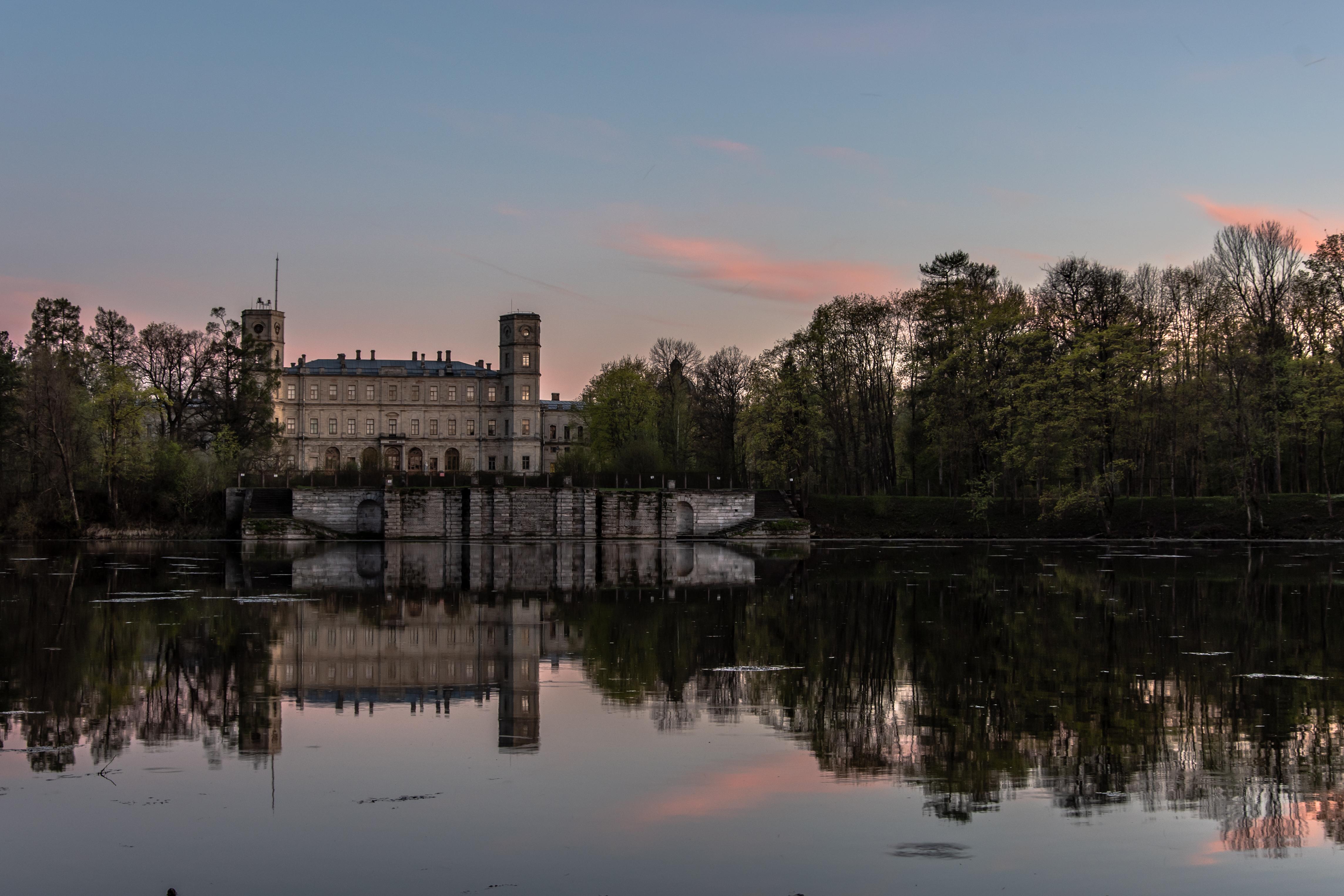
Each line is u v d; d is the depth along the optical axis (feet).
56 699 83.66
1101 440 268.62
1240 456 263.49
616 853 51.44
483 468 586.86
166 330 349.41
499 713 78.89
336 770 64.44
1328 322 265.95
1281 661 98.02
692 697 83.87
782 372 322.14
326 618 129.90
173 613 133.08
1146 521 280.31
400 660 100.58
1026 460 269.44
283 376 563.89
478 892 47.11
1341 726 74.33
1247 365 250.16
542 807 57.72
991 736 71.92
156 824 55.36
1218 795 59.82
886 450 337.11
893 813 56.90
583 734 72.38
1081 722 75.46
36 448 292.61
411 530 314.35
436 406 585.63
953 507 307.37
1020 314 282.77
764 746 69.46
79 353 337.31
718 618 130.11
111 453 301.63
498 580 185.06
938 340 304.30
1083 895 46.96
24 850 52.03
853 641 110.93
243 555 245.65
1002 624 122.01
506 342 581.53
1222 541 263.70
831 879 48.52
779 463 322.34
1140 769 64.44
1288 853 51.52
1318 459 297.12
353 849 51.93
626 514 318.65
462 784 61.62
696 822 55.42
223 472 318.24
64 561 218.18
